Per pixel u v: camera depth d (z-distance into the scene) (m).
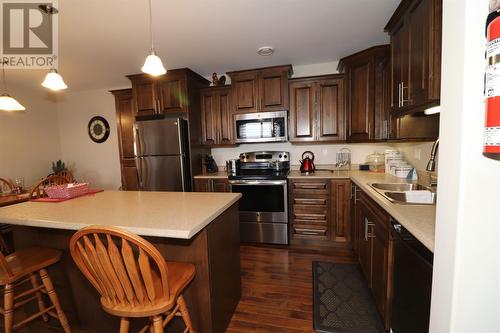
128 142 3.64
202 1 1.71
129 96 3.54
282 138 3.03
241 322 1.66
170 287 1.11
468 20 0.64
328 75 2.88
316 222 2.81
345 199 2.69
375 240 1.66
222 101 3.26
